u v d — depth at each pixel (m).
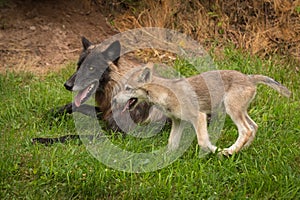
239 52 14.56
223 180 8.50
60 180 8.50
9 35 15.71
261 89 12.37
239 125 9.55
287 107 11.52
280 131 10.28
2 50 15.20
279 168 8.70
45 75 13.99
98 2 16.92
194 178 8.52
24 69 14.45
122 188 8.30
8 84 12.96
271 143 9.73
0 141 9.88
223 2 15.75
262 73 13.55
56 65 14.81
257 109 11.45
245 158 9.12
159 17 15.92
